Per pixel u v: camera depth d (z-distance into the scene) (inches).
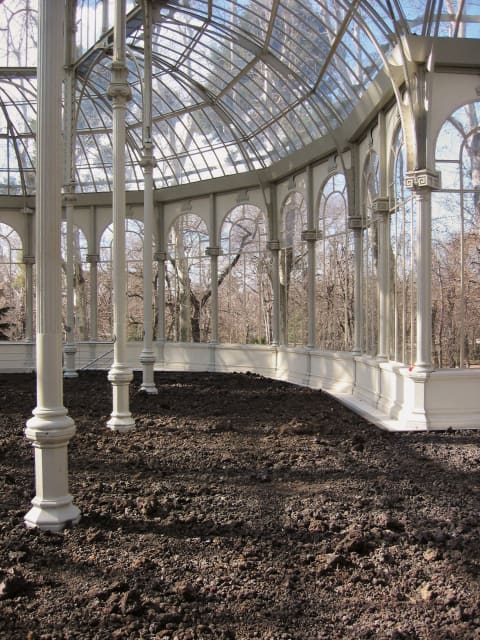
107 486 237.5
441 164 371.9
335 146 522.9
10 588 145.0
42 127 183.0
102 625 131.6
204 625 131.6
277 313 665.0
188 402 469.1
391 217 422.9
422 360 361.4
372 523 196.7
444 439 330.6
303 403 468.8
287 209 647.8
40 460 190.9
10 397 511.8
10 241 817.5
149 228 475.8
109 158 812.6
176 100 708.7
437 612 138.7
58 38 185.0
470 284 375.6
